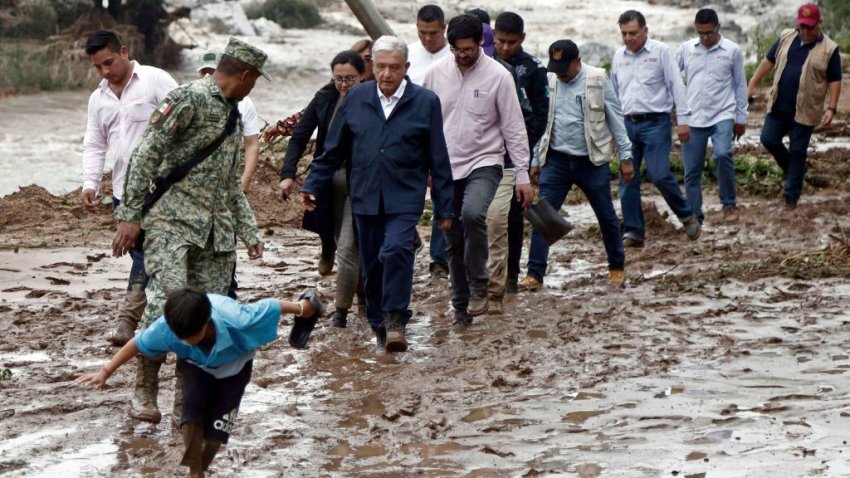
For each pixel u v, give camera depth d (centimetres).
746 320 1495
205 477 1001
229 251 1155
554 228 1653
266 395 1229
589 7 9775
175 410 1127
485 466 1020
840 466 981
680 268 1864
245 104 1697
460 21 1449
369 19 2566
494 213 1542
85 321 1541
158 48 7550
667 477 974
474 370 1306
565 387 1237
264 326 969
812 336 1402
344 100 1391
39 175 3712
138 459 1045
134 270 1355
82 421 1148
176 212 1119
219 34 8569
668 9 9688
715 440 1059
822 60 2359
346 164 1418
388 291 1358
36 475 1005
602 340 1419
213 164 1127
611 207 1745
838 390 1192
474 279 1492
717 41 2259
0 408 1178
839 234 2114
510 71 1545
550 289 1745
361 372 1314
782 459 1001
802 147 2403
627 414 1142
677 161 2997
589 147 1708
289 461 1039
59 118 5431
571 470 1001
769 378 1242
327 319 1562
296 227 2342
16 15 7388
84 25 7212
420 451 1062
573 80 1722
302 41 8619
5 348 1398
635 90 2028
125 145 1336
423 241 2181
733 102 2283
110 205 2423
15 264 1911
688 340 1407
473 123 1483
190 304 906
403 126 1352
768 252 1969
